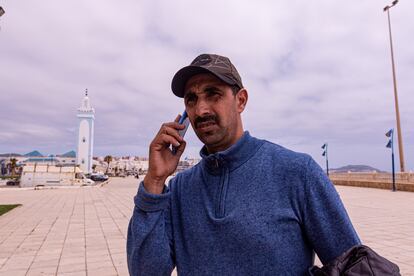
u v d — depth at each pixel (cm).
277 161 132
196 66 134
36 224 1010
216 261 123
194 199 140
